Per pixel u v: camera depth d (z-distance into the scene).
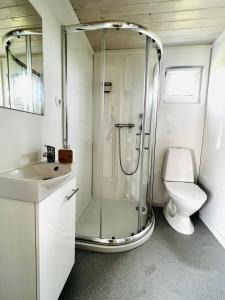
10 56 0.89
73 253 1.17
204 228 1.88
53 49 1.31
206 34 1.86
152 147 2.14
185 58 2.14
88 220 1.89
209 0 1.37
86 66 2.00
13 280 0.81
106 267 1.32
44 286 0.81
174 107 2.24
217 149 1.82
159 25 1.72
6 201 0.74
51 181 0.77
